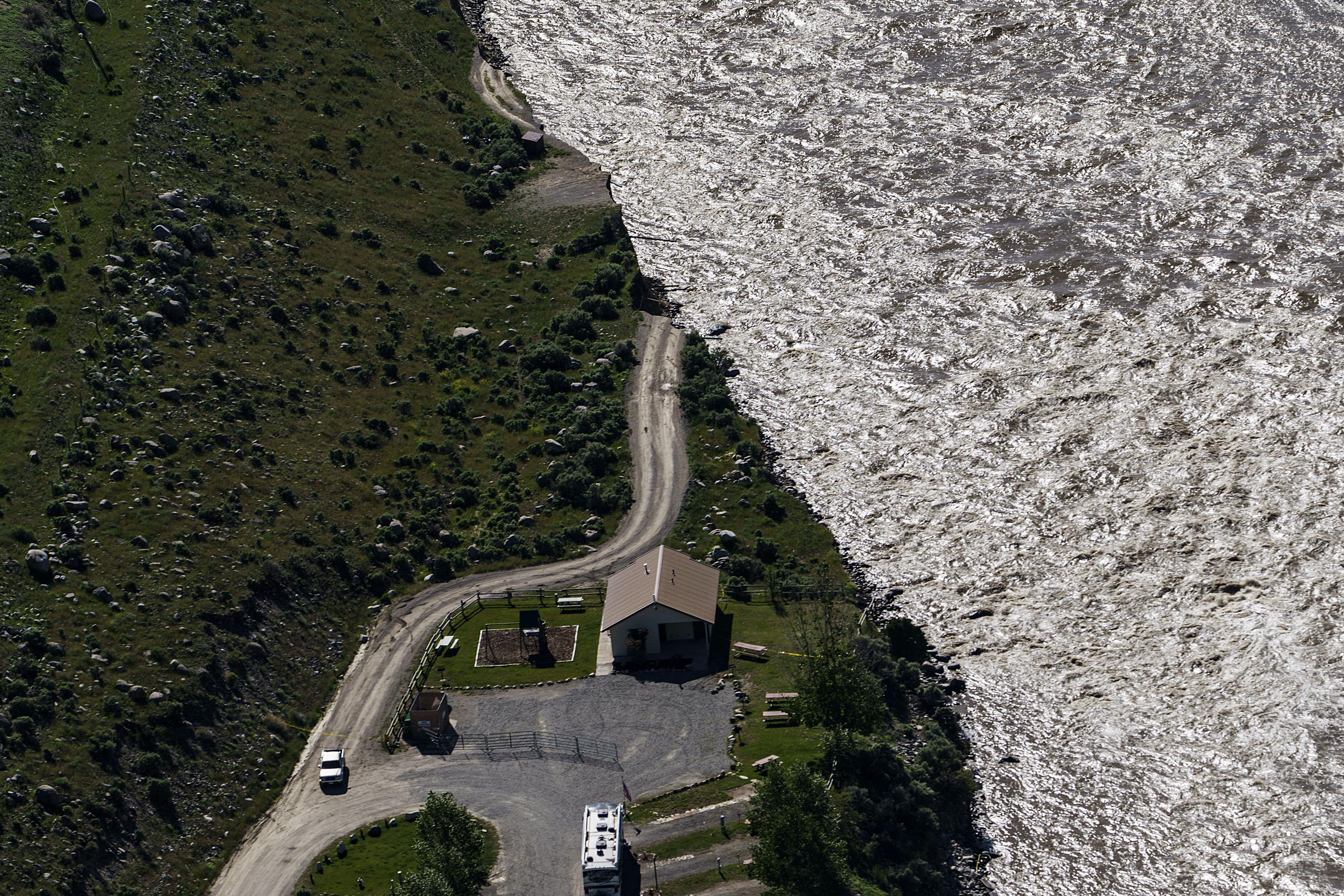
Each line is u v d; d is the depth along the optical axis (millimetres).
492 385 149125
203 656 108438
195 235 152625
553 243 170000
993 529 129875
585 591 121938
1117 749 108875
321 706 110375
